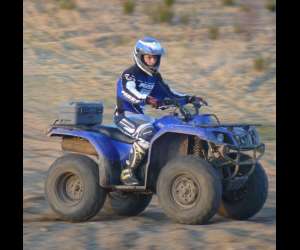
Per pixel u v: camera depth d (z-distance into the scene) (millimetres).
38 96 42969
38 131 36938
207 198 21359
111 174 22938
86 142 23828
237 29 53594
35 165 30766
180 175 21844
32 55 49875
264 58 49000
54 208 23219
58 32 54125
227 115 40656
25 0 59312
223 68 47938
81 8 58250
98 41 52594
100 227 21781
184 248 18750
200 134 21656
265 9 57969
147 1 59906
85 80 46219
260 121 39469
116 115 23438
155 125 22828
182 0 59781
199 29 54031
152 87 23484
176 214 21797
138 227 21734
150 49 22938
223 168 22969
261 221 22969
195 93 44250
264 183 23031
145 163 23031
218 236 20000
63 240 19812
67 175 23391
